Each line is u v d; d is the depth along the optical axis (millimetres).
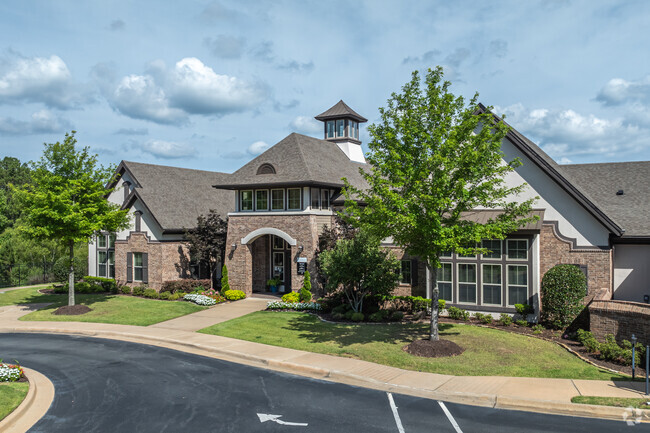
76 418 10586
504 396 11234
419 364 14133
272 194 27609
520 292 19609
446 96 15289
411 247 16375
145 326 21141
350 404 11180
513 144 20375
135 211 31109
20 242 41531
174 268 30406
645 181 22109
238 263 28438
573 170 24703
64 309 24312
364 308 22859
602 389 11602
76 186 24297
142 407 11203
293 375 13703
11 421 10320
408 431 9555
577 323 17734
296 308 23969
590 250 18969
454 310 20484
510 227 15648
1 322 22734
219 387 12617
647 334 14164
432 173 15938
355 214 16516
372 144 16344
